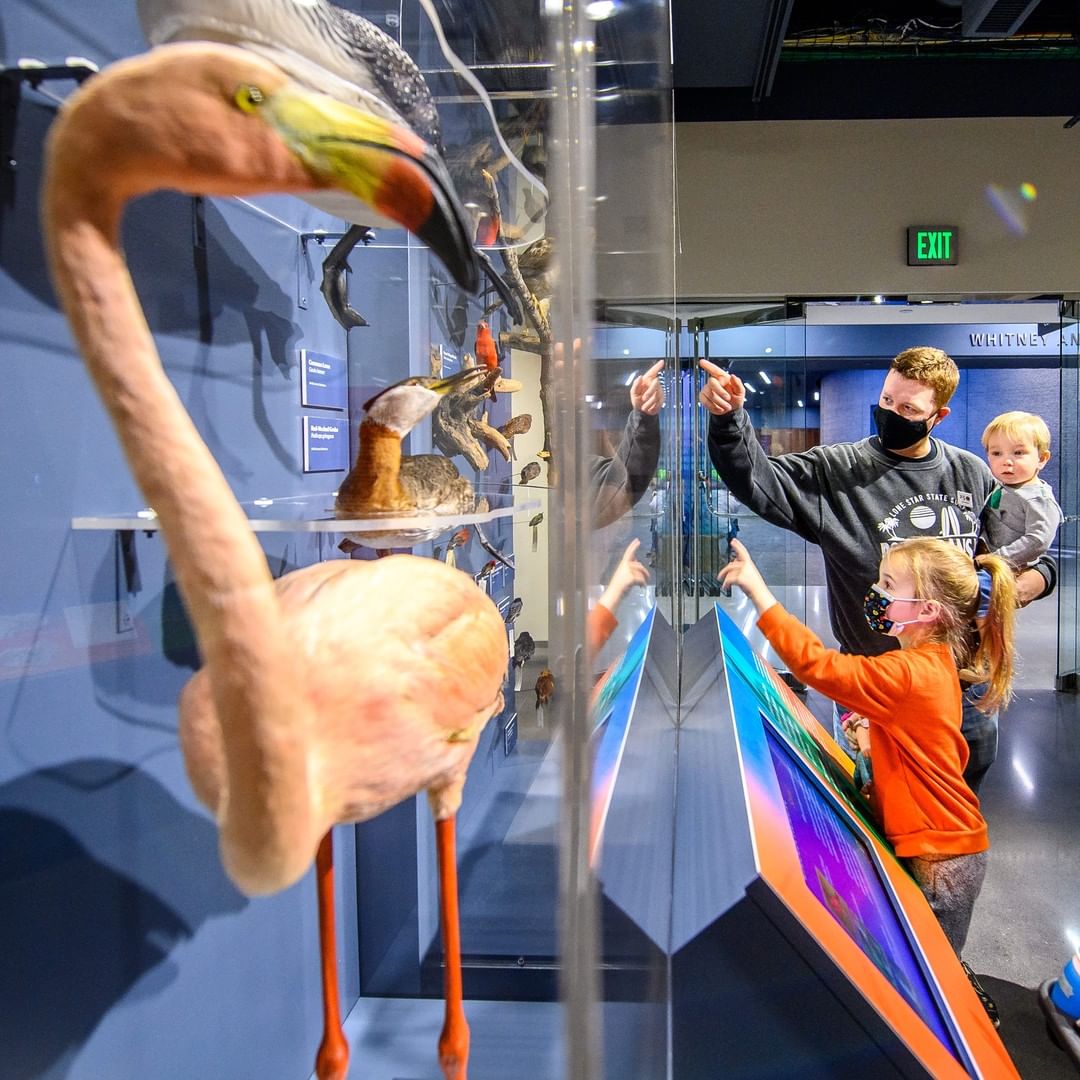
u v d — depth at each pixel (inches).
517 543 42.3
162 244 25.8
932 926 40.3
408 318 43.3
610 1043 15.3
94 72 21.0
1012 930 71.1
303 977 35.7
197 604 14.4
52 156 14.2
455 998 22.7
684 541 98.4
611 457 20.9
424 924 39.3
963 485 82.8
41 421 20.8
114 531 23.2
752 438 81.6
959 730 59.9
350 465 42.4
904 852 54.5
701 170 111.9
